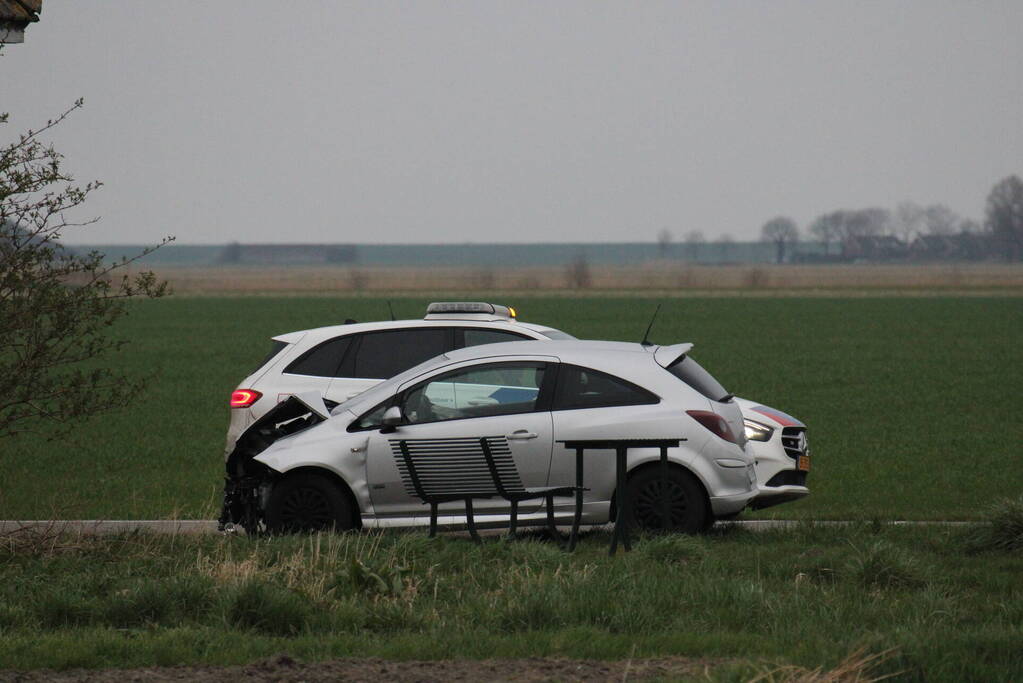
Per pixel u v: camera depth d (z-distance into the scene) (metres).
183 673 24.69
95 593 32.00
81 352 37.75
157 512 48.94
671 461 40.81
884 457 65.62
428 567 34.12
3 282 35.94
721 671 23.97
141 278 37.81
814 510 49.72
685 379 41.97
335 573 32.16
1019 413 87.94
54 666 25.22
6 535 39.25
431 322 49.88
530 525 40.97
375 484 40.88
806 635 27.33
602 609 29.09
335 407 44.38
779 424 46.28
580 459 38.38
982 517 44.94
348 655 26.17
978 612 30.59
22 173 35.69
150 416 87.50
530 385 41.66
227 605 29.14
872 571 34.12
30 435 74.75
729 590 31.00
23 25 44.69
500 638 27.08
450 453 40.78
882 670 24.03
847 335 182.38
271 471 40.66
